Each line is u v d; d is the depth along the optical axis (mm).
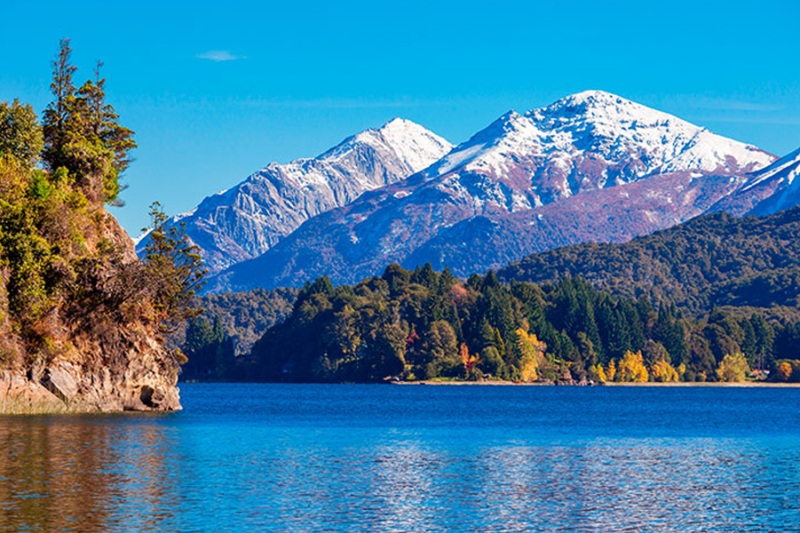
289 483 66750
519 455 89625
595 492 65625
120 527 50219
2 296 110188
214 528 50844
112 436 91312
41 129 129750
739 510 59500
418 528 52906
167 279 129250
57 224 117625
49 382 113438
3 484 60781
